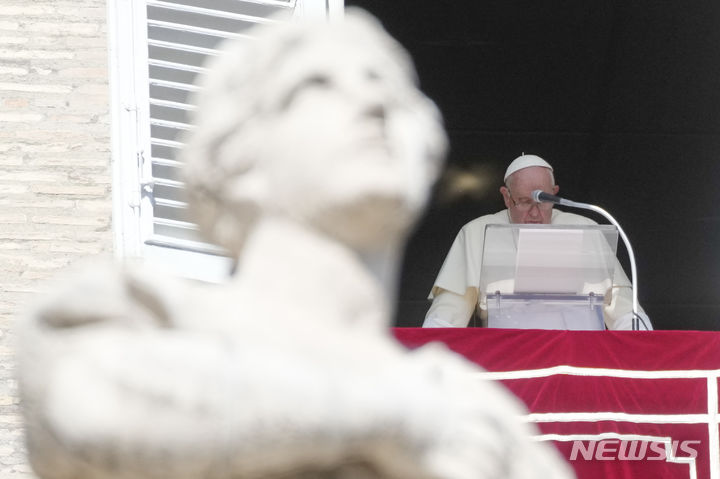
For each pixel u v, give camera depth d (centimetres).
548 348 2158
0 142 2602
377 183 398
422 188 419
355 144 403
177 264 2539
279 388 350
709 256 4844
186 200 429
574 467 2122
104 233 2583
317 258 406
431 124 438
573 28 4631
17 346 356
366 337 409
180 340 355
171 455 338
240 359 352
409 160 418
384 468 373
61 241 2570
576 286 2627
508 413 423
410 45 4709
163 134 2647
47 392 344
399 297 4844
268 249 410
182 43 2689
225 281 427
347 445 359
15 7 2652
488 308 2634
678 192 4819
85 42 2656
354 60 420
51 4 2659
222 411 342
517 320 2622
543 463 421
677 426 2134
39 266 2556
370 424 361
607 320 3175
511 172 3388
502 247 2664
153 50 2669
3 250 2555
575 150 4819
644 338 2156
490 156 4816
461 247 3394
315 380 357
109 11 2670
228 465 344
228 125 414
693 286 4850
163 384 341
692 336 2158
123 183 2602
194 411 340
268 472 353
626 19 4591
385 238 414
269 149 410
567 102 4762
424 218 4809
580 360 2152
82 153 2612
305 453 354
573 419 2134
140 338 354
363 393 363
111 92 2639
